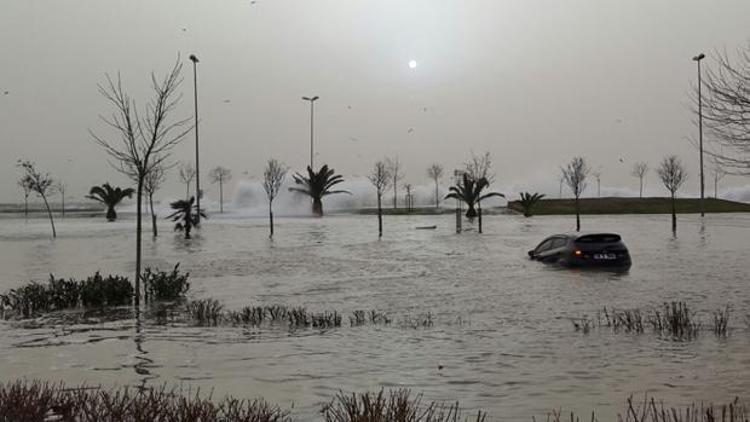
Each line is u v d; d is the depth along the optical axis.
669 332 10.55
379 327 11.48
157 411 5.35
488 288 16.59
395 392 6.99
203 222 57.34
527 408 6.36
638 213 63.50
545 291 15.83
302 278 19.41
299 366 8.41
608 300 14.25
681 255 24.27
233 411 5.75
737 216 56.22
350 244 32.44
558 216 61.34
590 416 6.05
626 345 9.57
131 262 24.73
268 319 12.41
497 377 7.73
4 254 28.59
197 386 7.32
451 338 10.39
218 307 13.40
